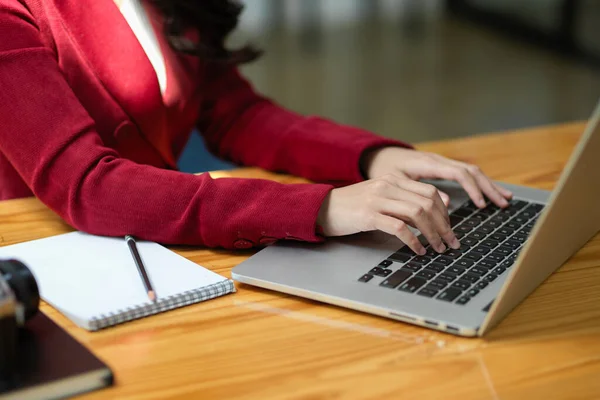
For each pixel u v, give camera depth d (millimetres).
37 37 1129
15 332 661
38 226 1092
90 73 1274
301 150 1309
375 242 985
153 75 1338
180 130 1470
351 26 6551
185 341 778
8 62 1068
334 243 986
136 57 1319
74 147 1057
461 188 1195
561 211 776
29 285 726
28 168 1061
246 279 896
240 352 757
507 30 6137
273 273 900
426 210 964
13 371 669
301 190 1003
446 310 802
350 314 835
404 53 5742
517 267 741
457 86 4910
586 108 4391
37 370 675
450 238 965
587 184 813
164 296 848
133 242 997
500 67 5297
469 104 4562
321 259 937
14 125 1062
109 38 1301
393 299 828
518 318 813
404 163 1213
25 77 1071
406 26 6523
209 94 1495
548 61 5391
